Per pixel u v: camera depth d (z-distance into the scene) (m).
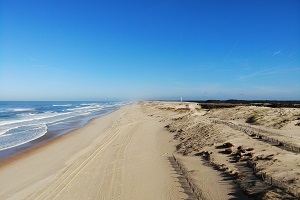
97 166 14.91
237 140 16.62
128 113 59.59
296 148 13.13
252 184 9.38
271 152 12.88
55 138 26.80
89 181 12.47
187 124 27.39
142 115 50.69
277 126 22.78
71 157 17.64
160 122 35.59
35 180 13.29
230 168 11.62
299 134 18.95
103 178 12.75
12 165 16.56
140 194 10.48
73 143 23.31
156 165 14.27
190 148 17.19
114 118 47.88
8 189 12.28
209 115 37.69
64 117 53.53
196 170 12.40
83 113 67.38
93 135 27.39
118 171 13.72
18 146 22.66
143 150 18.20
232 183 10.01
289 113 27.67
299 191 7.89
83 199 10.45
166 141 21.34
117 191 10.99
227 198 8.91
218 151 14.85
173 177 11.96
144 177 12.44
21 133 30.27
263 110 33.16
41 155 19.00
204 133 20.69
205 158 14.23
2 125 38.03
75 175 13.54
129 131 27.92
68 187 11.89
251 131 20.00
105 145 20.84
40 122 42.72
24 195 11.36
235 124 25.58
